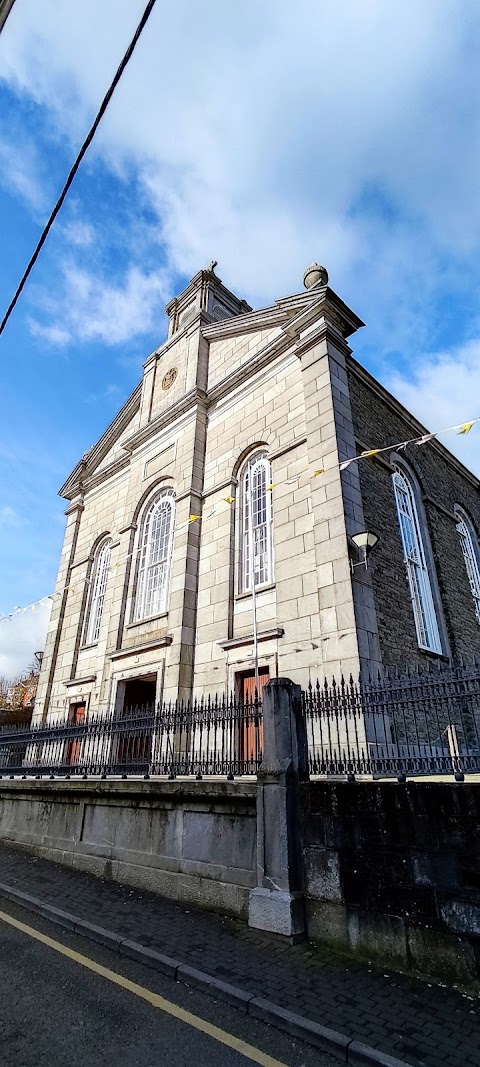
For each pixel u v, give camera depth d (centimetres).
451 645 1333
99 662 1666
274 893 534
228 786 621
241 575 1330
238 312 2153
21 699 4153
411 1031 358
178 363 1889
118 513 1936
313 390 1284
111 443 2191
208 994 418
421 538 1440
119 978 444
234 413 1545
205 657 1297
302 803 558
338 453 1156
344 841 516
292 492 1234
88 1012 385
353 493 1149
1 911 620
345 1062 335
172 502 1659
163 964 459
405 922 457
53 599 2081
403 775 513
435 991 413
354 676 941
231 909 582
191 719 777
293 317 1404
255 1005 391
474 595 1603
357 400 1363
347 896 499
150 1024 372
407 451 1545
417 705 545
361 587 1038
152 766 784
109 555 1928
